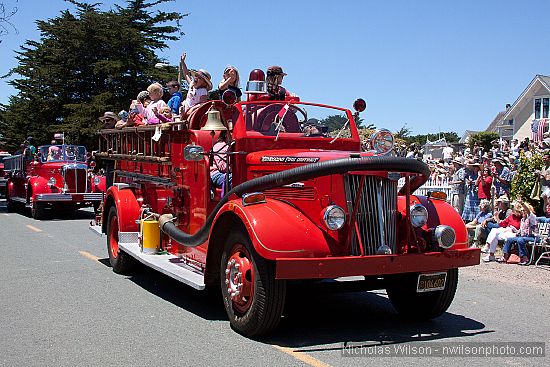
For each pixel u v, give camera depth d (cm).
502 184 1241
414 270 525
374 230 544
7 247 1091
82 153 1720
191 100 756
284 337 541
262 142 622
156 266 658
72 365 466
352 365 466
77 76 3381
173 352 496
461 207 1300
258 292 510
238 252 543
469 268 927
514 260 975
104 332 556
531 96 3744
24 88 3503
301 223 518
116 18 3312
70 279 802
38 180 1630
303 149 639
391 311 652
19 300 682
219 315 620
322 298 717
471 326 592
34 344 520
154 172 777
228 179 621
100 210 987
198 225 649
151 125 739
